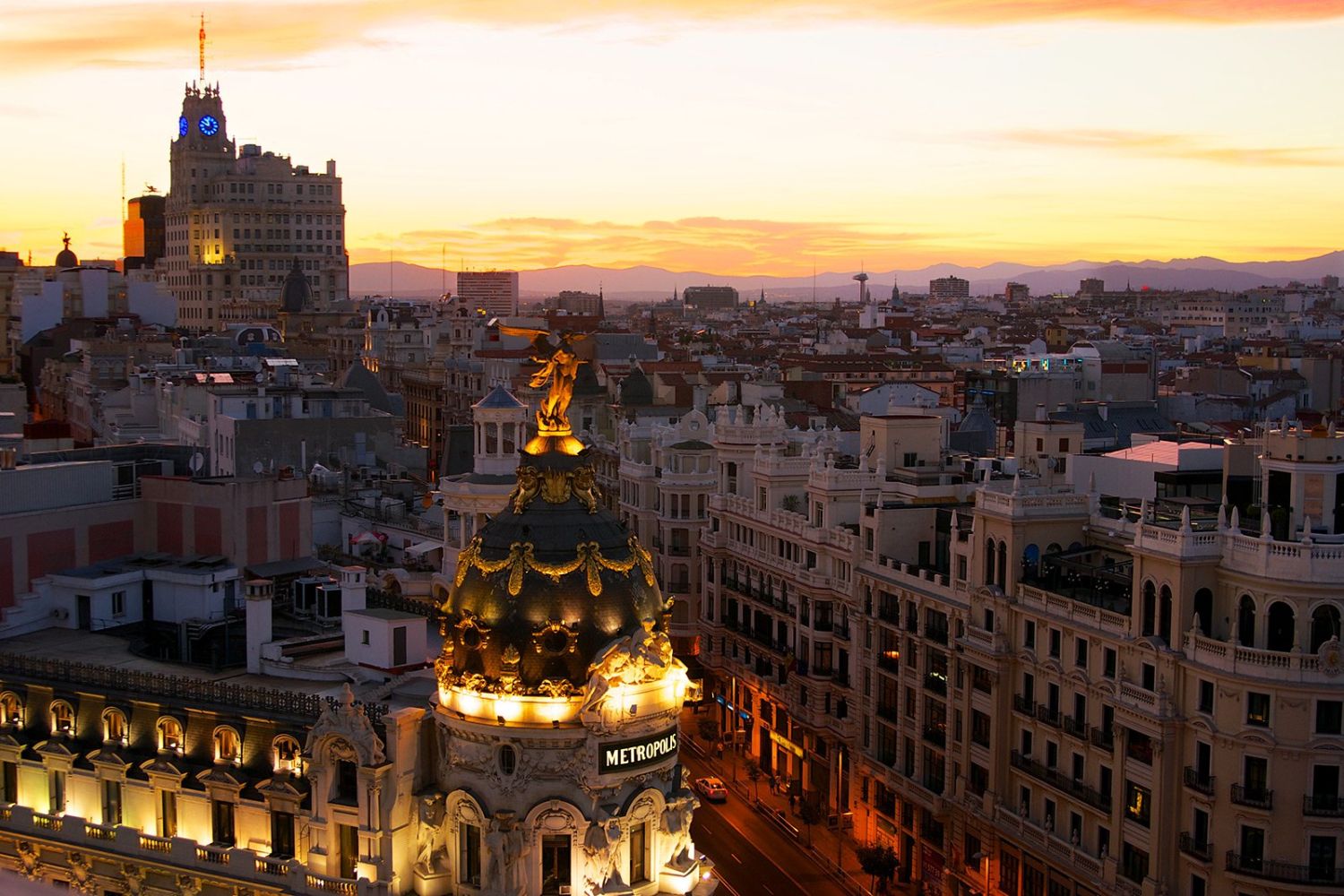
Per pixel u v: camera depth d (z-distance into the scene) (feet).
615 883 249.34
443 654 261.44
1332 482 342.44
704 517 585.63
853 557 461.78
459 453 608.60
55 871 290.76
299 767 272.31
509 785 250.16
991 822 383.45
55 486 385.70
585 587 253.44
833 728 471.21
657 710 255.09
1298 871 308.81
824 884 422.00
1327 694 305.32
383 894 257.14
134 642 348.59
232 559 384.68
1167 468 431.84
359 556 494.59
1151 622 336.29
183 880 276.00
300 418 634.84
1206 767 322.55
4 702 304.09
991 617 391.04
